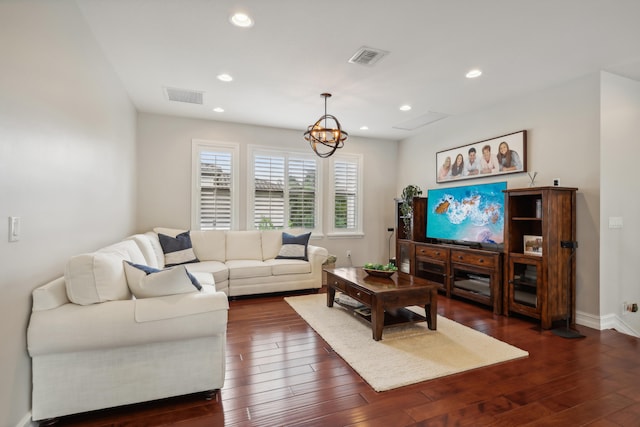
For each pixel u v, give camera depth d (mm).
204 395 2012
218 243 4777
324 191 5875
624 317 3443
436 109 4512
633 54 2932
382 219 6359
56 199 1934
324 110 4551
